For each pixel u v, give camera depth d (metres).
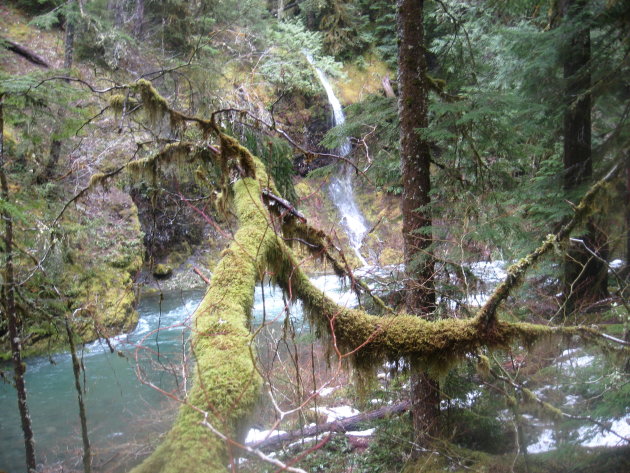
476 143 5.21
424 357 2.79
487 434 4.54
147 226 13.54
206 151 3.88
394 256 8.52
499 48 7.70
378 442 4.99
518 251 5.09
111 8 13.39
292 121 17.38
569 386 4.21
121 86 3.75
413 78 4.75
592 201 2.95
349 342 2.79
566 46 4.98
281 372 5.10
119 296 9.74
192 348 1.83
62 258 4.58
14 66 12.99
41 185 4.70
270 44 16.62
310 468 4.62
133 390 7.19
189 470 1.26
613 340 2.94
